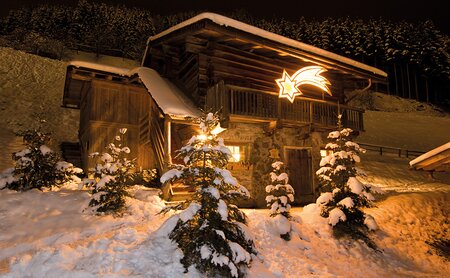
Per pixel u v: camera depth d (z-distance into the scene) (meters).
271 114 11.91
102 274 5.49
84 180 8.66
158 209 8.96
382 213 11.16
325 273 7.22
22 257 5.78
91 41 52.50
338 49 62.94
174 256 6.17
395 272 8.35
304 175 12.73
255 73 12.90
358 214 9.86
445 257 9.66
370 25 63.19
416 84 59.41
